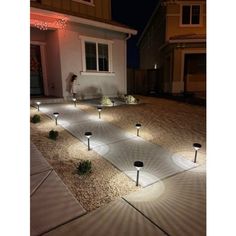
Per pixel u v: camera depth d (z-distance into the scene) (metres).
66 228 2.14
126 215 2.36
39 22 8.54
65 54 9.58
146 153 4.16
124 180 3.13
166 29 16.11
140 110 8.38
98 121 6.43
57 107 8.32
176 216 2.36
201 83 16.22
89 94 10.75
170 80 15.74
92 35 10.43
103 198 2.68
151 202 2.61
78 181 3.07
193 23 15.97
